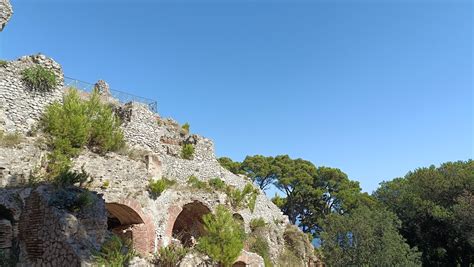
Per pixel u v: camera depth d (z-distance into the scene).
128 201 21.34
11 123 20.41
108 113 23.64
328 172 59.19
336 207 58.06
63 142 19.94
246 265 25.88
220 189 30.17
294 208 59.00
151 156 24.84
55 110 21.30
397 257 33.12
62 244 11.98
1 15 22.17
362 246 33.47
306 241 37.75
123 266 13.22
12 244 13.99
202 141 32.50
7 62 21.28
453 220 40.06
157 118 33.91
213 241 21.81
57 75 23.11
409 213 43.53
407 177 49.91
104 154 22.20
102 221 13.97
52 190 13.66
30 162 18.08
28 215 13.48
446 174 45.31
